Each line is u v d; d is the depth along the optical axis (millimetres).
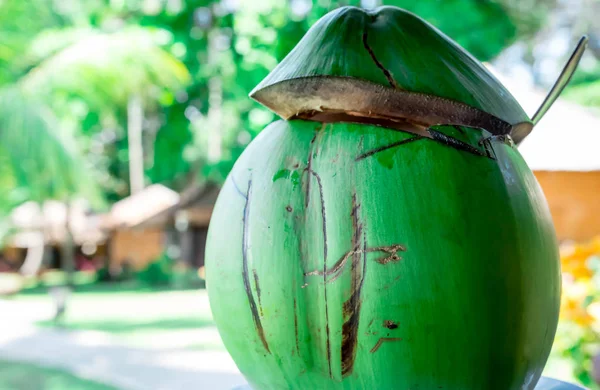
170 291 13359
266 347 1018
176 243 17109
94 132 15727
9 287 14758
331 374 988
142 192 16078
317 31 1082
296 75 1042
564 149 4758
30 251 18750
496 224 977
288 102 1087
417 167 977
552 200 5020
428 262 939
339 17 1079
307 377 1010
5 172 6418
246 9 7355
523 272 993
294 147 1038
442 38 1092
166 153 15086
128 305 10797
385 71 1018
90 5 10531
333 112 1073
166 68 7477
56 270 19891
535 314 1021
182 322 8609
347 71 1012
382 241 944
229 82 9508
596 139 4773
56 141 6715
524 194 1037
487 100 1047
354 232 955
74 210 15914
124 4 10492
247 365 1071
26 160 6422
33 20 7383
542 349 1059
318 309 972
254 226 1014
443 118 1044
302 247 978
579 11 12656
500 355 981
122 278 16391
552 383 1293
